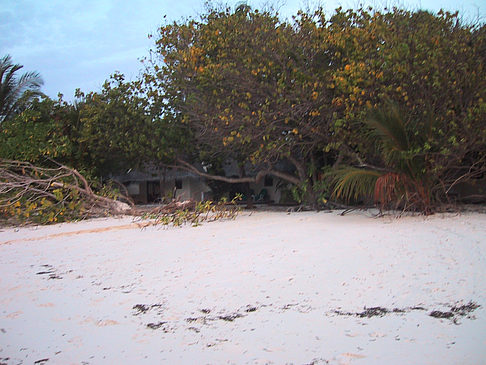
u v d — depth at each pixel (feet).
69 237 30.58
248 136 41.29
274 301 13.66
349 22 41.37
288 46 40.81
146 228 33.91
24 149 50.57
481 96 34.09
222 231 29.60
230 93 43.06
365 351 9.92
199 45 46.09
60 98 60.08
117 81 54.39
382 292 13.89
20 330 12.19
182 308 13.50
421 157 32.63
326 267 17.12
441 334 10.62
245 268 17.84
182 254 21.71
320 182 44.68
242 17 44.04
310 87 39.63
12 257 23.30
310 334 11.03
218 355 10.11
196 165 68.44
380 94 35.01
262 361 9.70
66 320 12.90
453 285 14.17
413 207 33.94
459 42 36.29
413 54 35.50
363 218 32.45
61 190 42.96
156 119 52.90
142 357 10.19
